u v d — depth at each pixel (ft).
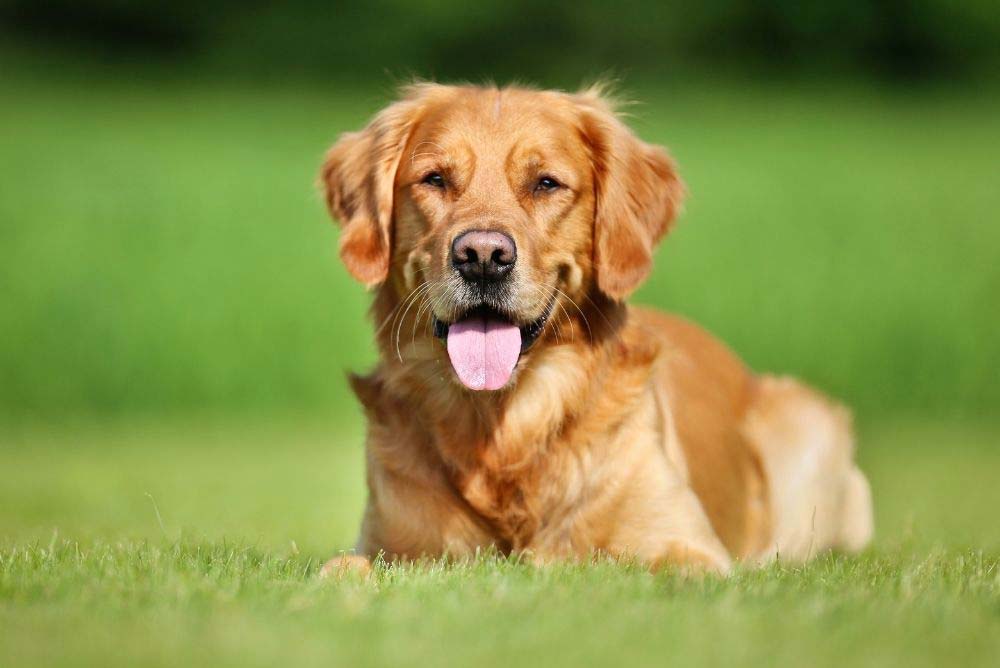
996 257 76.07
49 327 65.77
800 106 147.02
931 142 120.57
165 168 97.30
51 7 166.91
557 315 23.15
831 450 29.63
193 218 80.69
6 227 75.72
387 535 23.59
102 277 69.56
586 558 22.31
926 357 66.90
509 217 22.22
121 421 64.03
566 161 23.34
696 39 160.25
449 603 17.33
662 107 143.54
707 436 27.14
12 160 97.81
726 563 22.97
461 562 21.65
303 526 32.68
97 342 65.92
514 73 156.97
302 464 47.80
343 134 26.32
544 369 23.09
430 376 23.15
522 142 23.15
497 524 23.26
